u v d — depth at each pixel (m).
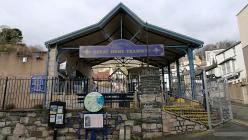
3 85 12.98
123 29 16.72
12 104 12.45
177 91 17.67
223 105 12.95
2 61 14.41
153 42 16.36
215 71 37.81
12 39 25.09
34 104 12.66
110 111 10.38
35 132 10.25
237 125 11.08
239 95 27.30
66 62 15.39
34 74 14.16
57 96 11.70
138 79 11.34
